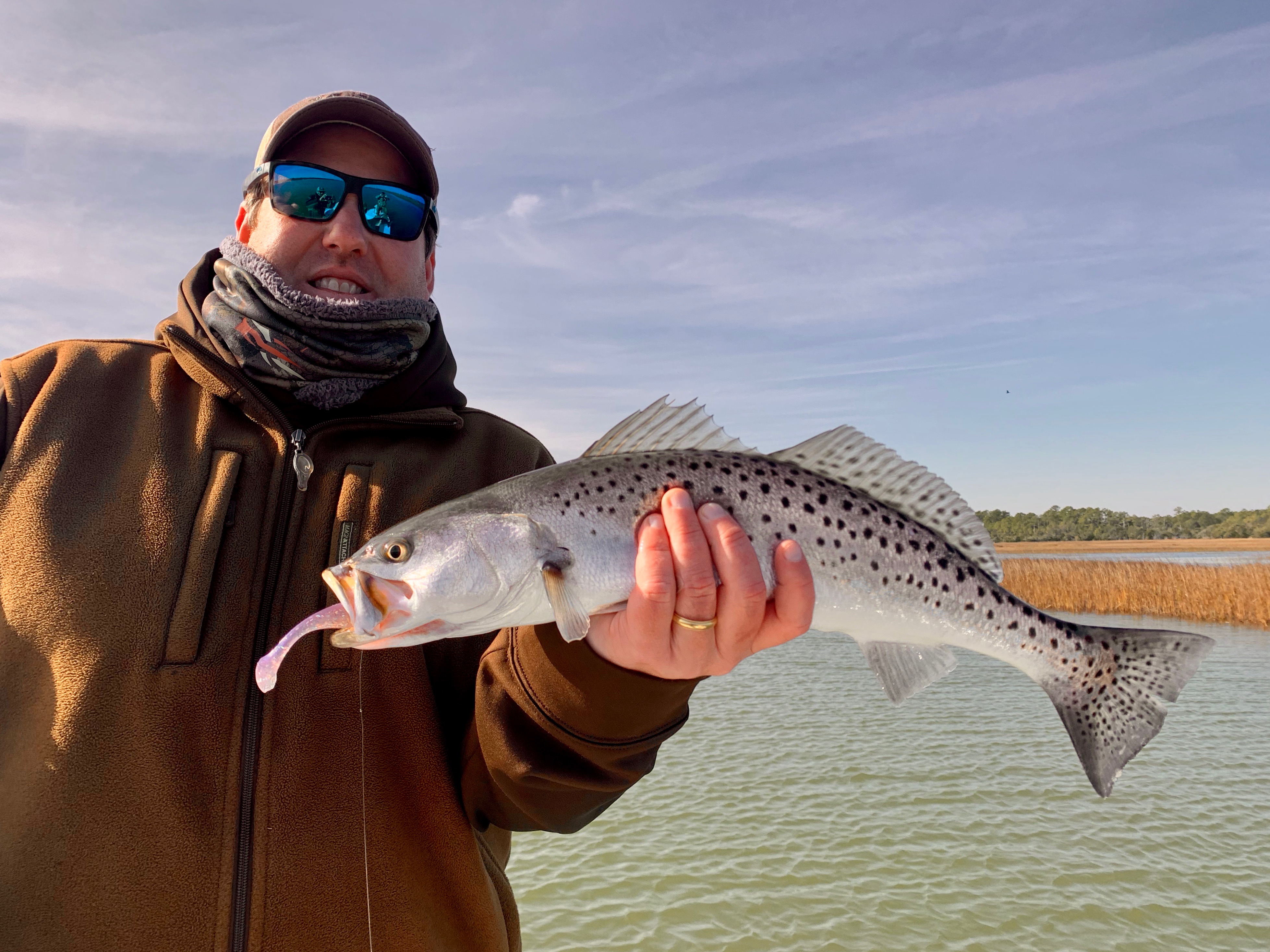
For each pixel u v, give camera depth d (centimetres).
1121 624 866
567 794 65
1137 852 278
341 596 64
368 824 62
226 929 57
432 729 66
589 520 75
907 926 232
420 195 80
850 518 84
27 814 56
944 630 87
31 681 58
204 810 58
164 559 62
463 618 70
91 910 55
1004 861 273
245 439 68
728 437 83
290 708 62
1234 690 533
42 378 67
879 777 362
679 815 322
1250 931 224
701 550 61
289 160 77
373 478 71
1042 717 473
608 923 239
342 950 59
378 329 72
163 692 59
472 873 65
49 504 62
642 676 62
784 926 233
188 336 68
